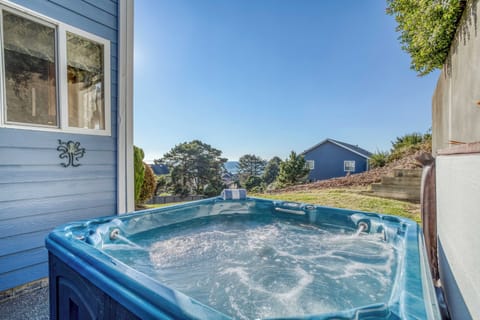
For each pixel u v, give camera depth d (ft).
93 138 8.76
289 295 5.10
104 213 9.06
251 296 5.10
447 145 12.53
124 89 9.64
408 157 22.09
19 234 7.01
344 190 19.45
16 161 6.97
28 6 7.05
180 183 52.60
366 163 42.86
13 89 6.98
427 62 14.37
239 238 8.59
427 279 3.56
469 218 3.49
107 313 3.41
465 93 9.75
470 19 9.32
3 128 6.72
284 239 8.47
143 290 3.00
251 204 11.19
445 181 5.60
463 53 10.05
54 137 7.75
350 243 7.76
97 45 8.90
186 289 5.38
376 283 5.41
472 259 3.30
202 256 7.13
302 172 37.63
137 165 15.85
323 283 5.54
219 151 57.31
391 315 2.75
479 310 2.98
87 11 8.45
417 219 11.94
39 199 7.41
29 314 5.92
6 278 6.77
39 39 7.46
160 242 8.09
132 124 9.98
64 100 7.95
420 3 12.13
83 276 3.81
